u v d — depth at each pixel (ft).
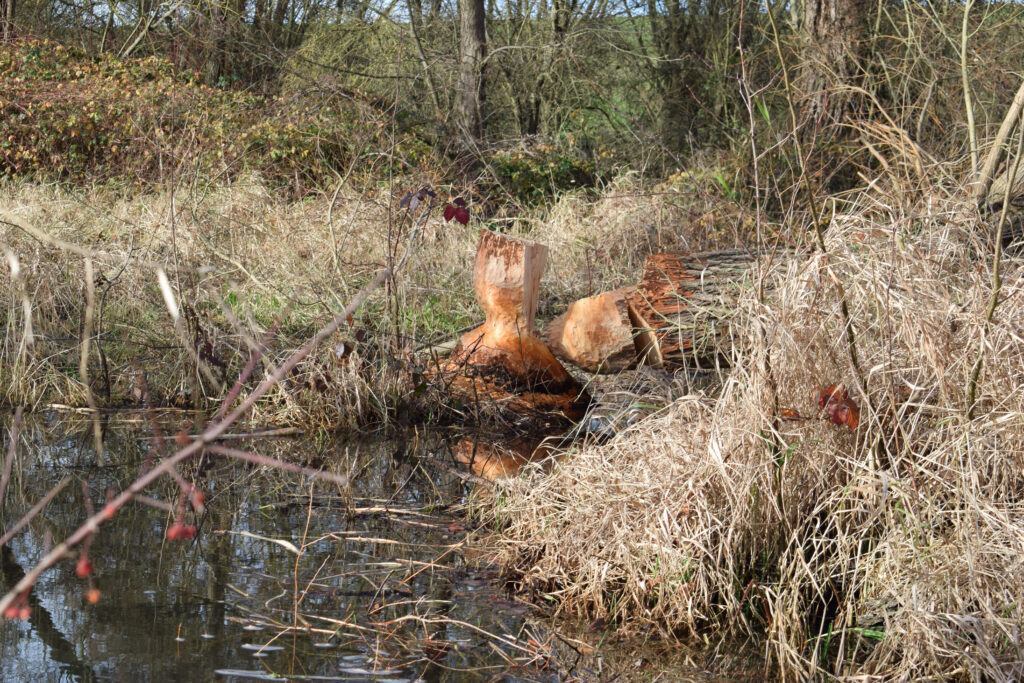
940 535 9.57
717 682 8.66
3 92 41.22
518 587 10.87
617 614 10.14
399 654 9.01
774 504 9.96
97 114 39.73
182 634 9.20
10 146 38.52
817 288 11.15
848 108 34.40
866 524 9.69
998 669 8.20
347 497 13.60
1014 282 12.30
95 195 32.65
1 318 21.18
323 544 11.92
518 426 18.07
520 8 66.23
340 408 17.89
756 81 50.60
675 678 8.71
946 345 11.07
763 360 10.54
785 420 10.55
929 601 8.86
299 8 67.05
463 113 53.31
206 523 12.45
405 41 60.54
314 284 22.03
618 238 30.91
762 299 11.15
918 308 11.10
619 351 19.45
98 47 67.10
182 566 10.94
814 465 10.57
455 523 12.92
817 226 11.04
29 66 48.39
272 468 15.12
